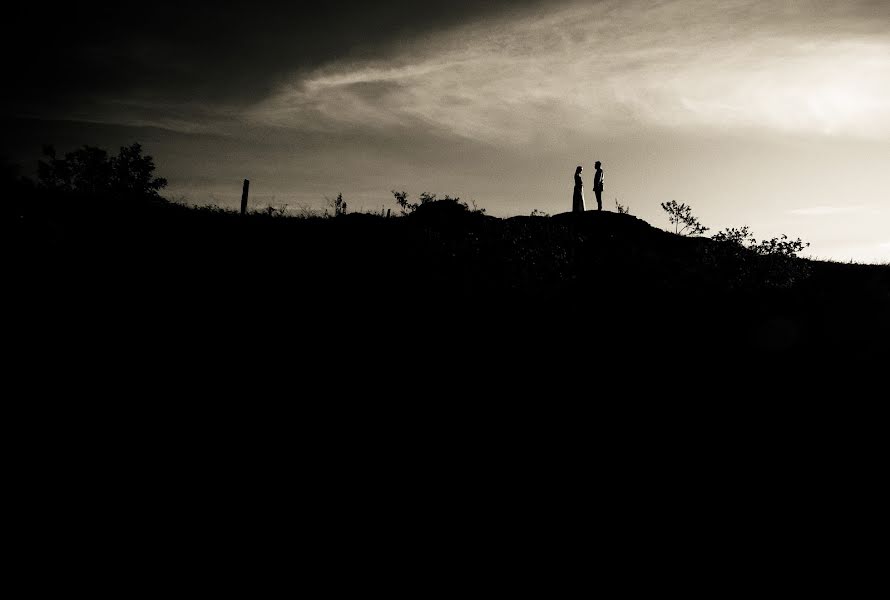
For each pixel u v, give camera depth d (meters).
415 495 6.89
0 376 8.83
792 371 11.79
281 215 21.42
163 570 5.26
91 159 25.62
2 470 6.62
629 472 7.81
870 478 7.90
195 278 13.82
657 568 5.82
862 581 5.71
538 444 8.42
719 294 16.11
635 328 13.67
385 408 9.10
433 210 21.50
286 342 11.20
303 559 5.58
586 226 22.28
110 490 6.47
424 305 13.59
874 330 14.07
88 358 9.83
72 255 13.88
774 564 5.96
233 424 8.21
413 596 5.18
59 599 4.77
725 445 8.75
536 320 13.55
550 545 6.12
